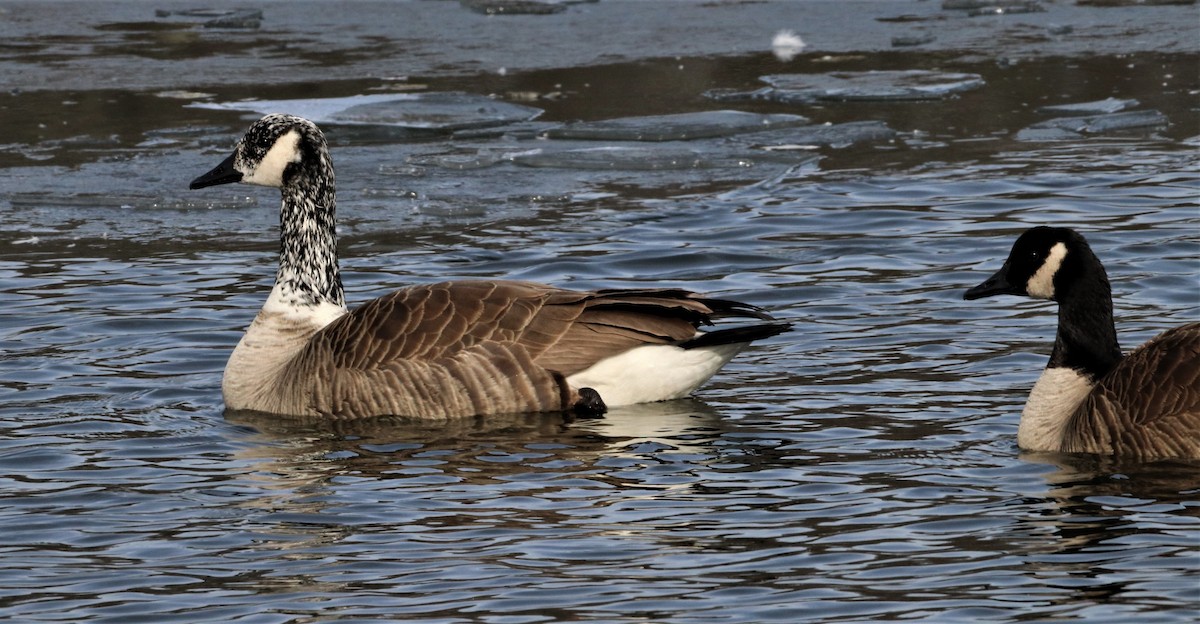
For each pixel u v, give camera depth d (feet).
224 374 47.32
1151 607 29.99
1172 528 34.14
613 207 70.38
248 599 31.68
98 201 72.74
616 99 91.04
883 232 64.59
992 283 42.47
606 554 33.55
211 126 85.10
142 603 31.55
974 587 31.24
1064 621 29.45
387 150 81.71
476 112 88.28
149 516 36.70
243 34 108.99
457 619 30.35
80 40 106.83
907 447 40.73
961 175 73.67
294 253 48.19
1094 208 66.69
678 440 41.68
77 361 50.47
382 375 44.55
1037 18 110.73
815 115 87.20
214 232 68.28
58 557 34.22
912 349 49.85
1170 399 38.34
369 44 105.50
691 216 68.28
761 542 34.09
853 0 119.24
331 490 38.29
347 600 31.40
